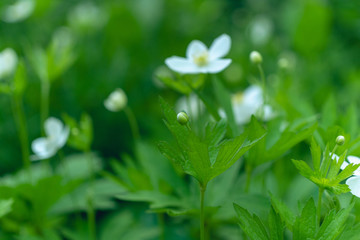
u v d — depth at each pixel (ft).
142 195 2.35
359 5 3.49
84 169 2.78
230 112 2.36
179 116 2.14
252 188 2.59
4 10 3.77
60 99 3.43
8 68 2.61
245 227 2.14
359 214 2.23
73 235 2.55
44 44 3.89
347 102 3.06
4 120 3.21
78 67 3.53
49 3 3.88
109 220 2.64
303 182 2.56
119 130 3.32
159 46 4.11
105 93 3.46
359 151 2.29
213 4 4.77
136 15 4.30
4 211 2.33
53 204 2.58
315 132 2.31
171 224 2.77
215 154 2.14
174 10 4.50
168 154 2.14
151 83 3.57
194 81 2.41
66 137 2.58
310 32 3.29
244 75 3.49
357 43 3.62
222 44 2.42
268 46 3.68
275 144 2.28
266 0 4.96
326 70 3.39
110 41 3.94
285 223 2.17
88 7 4.38
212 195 2.44
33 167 2.82
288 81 2.80
